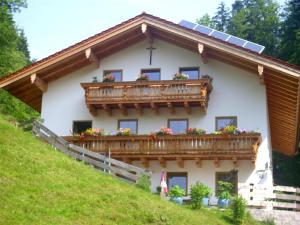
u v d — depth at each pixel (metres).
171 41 34.72
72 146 27.22
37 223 16.47
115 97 33.09
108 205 20.06
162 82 32.56
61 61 34.09
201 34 32.09
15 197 17.73
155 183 32.09
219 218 24.25
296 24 57.94
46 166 21.59
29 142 23.84
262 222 26.33
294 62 54.41
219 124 32.88
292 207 28.33
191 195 25.22
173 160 32.12
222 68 33.66
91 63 35.34
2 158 20.39
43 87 35.25
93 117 34.53
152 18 33.12
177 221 20.88
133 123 33.91
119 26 33.59
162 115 33.62
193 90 32.12
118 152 31.86
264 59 30.77
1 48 48.16
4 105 46.91
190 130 31.64
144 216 20.16
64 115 34.97
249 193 28.53
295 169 55.00
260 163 31.59
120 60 35.19
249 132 30.77
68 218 17.80
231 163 31.62
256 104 32.69
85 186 21.09
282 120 37.12
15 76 34.38
